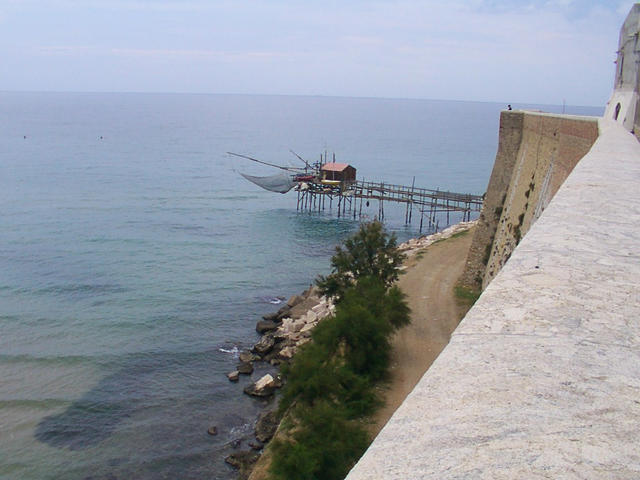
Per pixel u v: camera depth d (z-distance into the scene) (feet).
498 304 15.07
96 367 146.72
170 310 186.29
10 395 132.77
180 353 155.22
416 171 576.61
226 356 153.79
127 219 322.96
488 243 151.74
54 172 492.95
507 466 8.10
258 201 393.29
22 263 234.17
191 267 235.40
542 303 14.97
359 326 110.73
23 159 574.15
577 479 7.82
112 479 104.73
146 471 106.83
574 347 12.41
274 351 153.07
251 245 275.39
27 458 110.52
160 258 247.70
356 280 140.77
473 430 9.10
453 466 8.13
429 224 328.08
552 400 10.02
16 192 391.86
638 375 11.06
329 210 368.68
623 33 105.50
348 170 350.64
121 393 134.21
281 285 215.92
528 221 111.04
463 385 10.66
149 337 165.27
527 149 130.82
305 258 254.47
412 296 151.43
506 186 147.13
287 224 324.39
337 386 101.09
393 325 120.47
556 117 102.53
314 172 360.69
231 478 104.58
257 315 183.93
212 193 417.28
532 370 11.21
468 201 310.45
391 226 328.29
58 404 129.18
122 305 190.08
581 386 10.57
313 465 80.59
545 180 101.96
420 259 188.55
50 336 165.07
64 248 258.78
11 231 287.48
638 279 17.11
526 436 8.86
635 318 14.08
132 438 116.88
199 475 105.70
